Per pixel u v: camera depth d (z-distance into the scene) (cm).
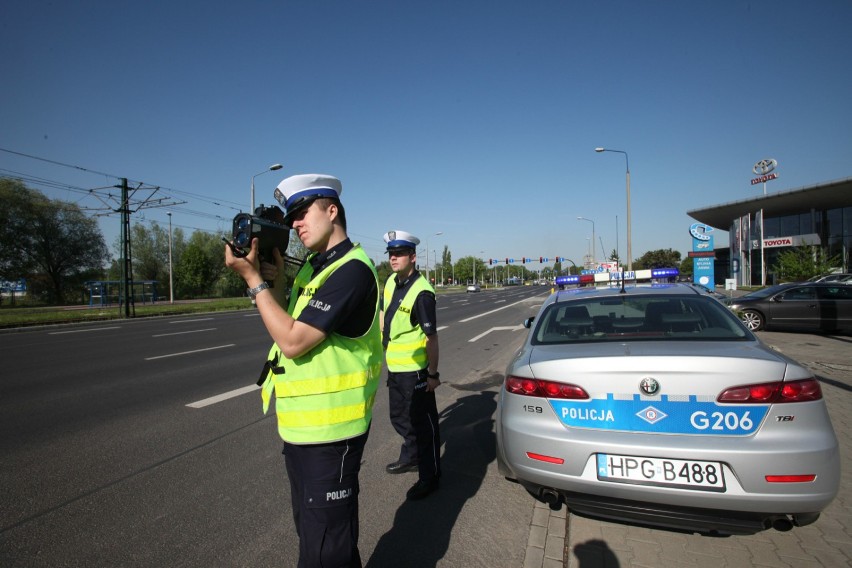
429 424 297
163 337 1246
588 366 221
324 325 150
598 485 210
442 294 5288
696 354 213
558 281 725
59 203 4178
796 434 194
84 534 255
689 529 208
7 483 319
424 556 232
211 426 441
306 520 155
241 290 5553
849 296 984
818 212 3859
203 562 230
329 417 155
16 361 841
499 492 300
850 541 230
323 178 174
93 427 439
